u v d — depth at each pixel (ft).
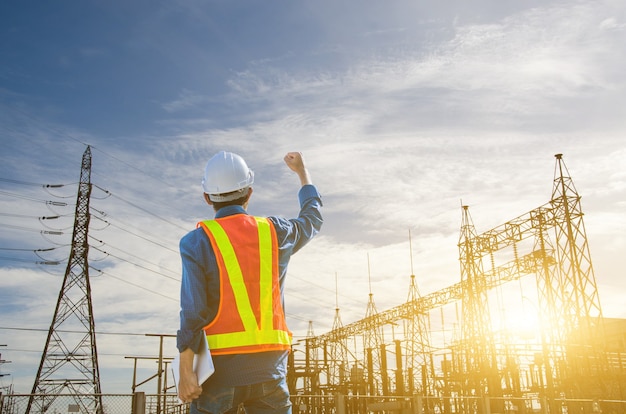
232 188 9.37
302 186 10.78
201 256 8.42
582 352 121.19
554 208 128.26
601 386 118.21
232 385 8.25
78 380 159.02
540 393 136.67
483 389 142.31
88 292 169.78
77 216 176.76
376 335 186.91
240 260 8.58
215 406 8.30
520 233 136.98
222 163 9.52
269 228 9.17
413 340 172.96
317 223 10.30
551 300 130.31
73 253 172.55
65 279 169.37
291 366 153.89
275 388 8.64
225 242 8.61
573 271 125.18
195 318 8.10
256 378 8.31
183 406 49.57
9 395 33.58
